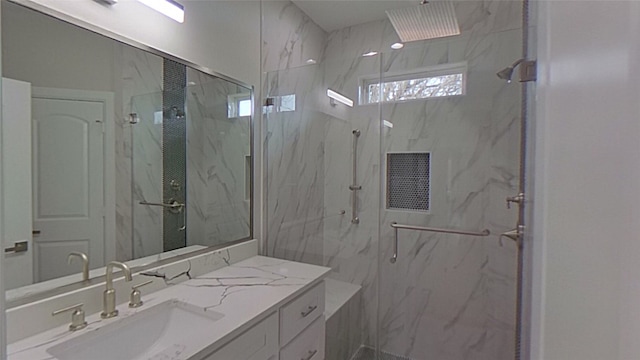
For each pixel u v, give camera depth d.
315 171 2.67
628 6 0.31
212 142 1.86
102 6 1.30
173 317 1.33
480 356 2.23
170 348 1.01
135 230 1.45
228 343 1.11
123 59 1.39
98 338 1.11
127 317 1.20
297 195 2.52
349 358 2.38
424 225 2.40
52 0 1.15
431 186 2.38
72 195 1.22
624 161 0.32
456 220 2.30
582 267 0.42
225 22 1.93
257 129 2.19
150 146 1.52
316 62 2.75
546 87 0.67
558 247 0.52
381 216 2.53
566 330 0.47
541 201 0.73
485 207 2.21
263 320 1.28
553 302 0.55
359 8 2.49
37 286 1.10
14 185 1.06
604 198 0.36
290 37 2.47
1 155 0.72
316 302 1.68
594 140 0.39
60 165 1.19
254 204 2.17
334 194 2.67
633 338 0.29
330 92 2.65
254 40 2.15
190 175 1.72
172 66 1.61
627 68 0.31
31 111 1.11
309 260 2.60
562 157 0.51
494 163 2.16
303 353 1.56
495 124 2.15
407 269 2.46
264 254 2.25
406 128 2.44
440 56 2.32
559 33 0.55
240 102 2.05
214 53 1.86
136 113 1.45
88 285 1.23
